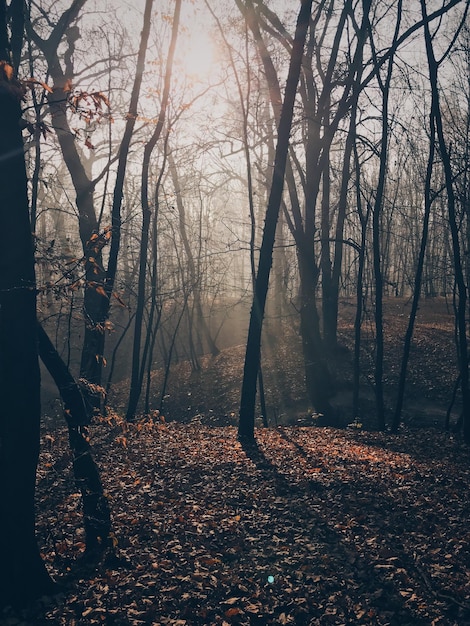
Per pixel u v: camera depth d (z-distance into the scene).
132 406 19.80
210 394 29.78
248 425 16.39
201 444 14.98
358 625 6.86
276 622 6.88
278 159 16.11
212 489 11.12
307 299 24.77
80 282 7.45
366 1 19.92
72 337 34.56
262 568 8.01
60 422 23.80
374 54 19.25
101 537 8.55
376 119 22.36
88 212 21.41
